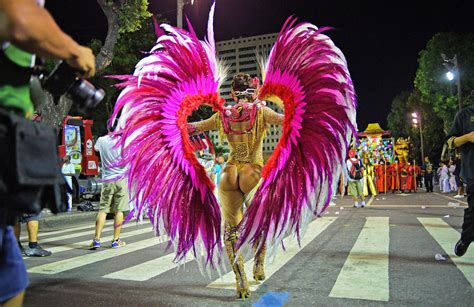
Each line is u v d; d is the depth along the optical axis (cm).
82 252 642
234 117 411
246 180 396
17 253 189
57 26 168
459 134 517
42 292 421
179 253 413
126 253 628
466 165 502
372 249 606
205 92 432
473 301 366
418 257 546
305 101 395
